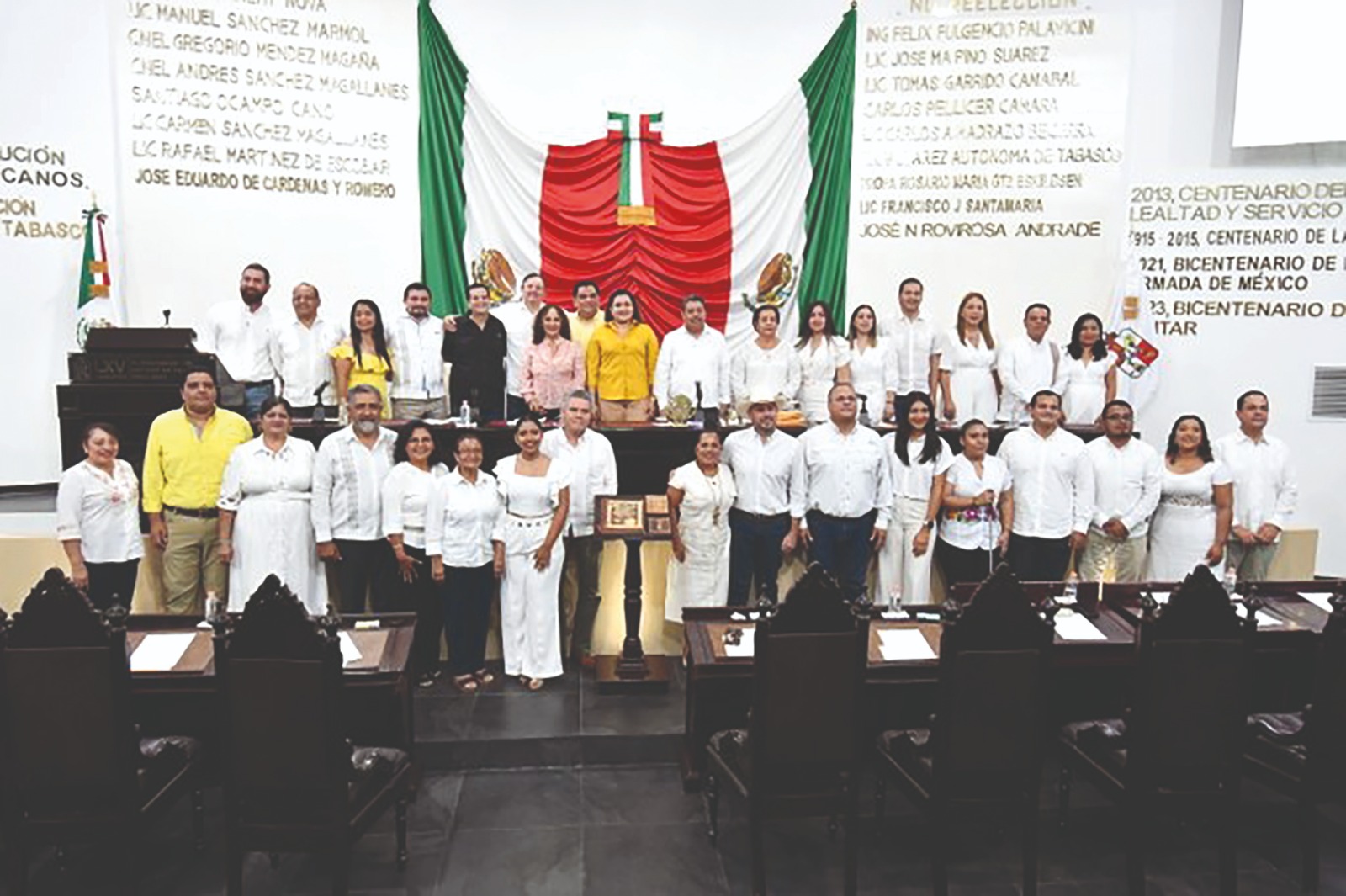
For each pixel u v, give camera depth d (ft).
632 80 24.45
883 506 17.34
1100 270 24.35
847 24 24.09
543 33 24.17
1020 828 12.57
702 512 16.42
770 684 10.50
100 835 10.19
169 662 12.12
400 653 12.64
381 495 16.20
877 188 24.56
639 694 15.70
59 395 17.04
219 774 13.70
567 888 11.28
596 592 17.21
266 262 22.77
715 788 12.17
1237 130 22.99
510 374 22.00
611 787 13.64
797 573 17.87
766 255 24.64
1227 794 10.93
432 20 23.27
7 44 20.42
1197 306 24.14
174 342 17.19
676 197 24.29
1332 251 23.68
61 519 15.30
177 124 21.85
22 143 20.70
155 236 21.94
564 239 24.07
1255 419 18.24
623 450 18.42
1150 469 17.48
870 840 12.42
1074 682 14.78
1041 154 24.17
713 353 20.65
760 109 24.67
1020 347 21.62
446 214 23.61
